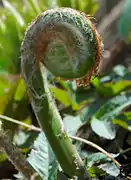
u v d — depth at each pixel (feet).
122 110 0.93
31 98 0.57
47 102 0.56
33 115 0.99
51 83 0.96
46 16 0.54
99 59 0.56
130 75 1.05
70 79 0.57
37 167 0.64
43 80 0.56
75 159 0.57
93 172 0.67
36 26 0.54
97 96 0.98
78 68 0.55
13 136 0.86
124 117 0.83
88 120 0.85
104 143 0.82
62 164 0.57
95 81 0.98
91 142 0.76
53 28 0.53
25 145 0.81
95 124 0.81
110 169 0.69
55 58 0.55
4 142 0.57
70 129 0.82
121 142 0.81
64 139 0.56
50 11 0.54
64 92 0.93
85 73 0.56
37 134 0.84
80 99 0.97
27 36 0.55
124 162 0.76
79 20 0.53
